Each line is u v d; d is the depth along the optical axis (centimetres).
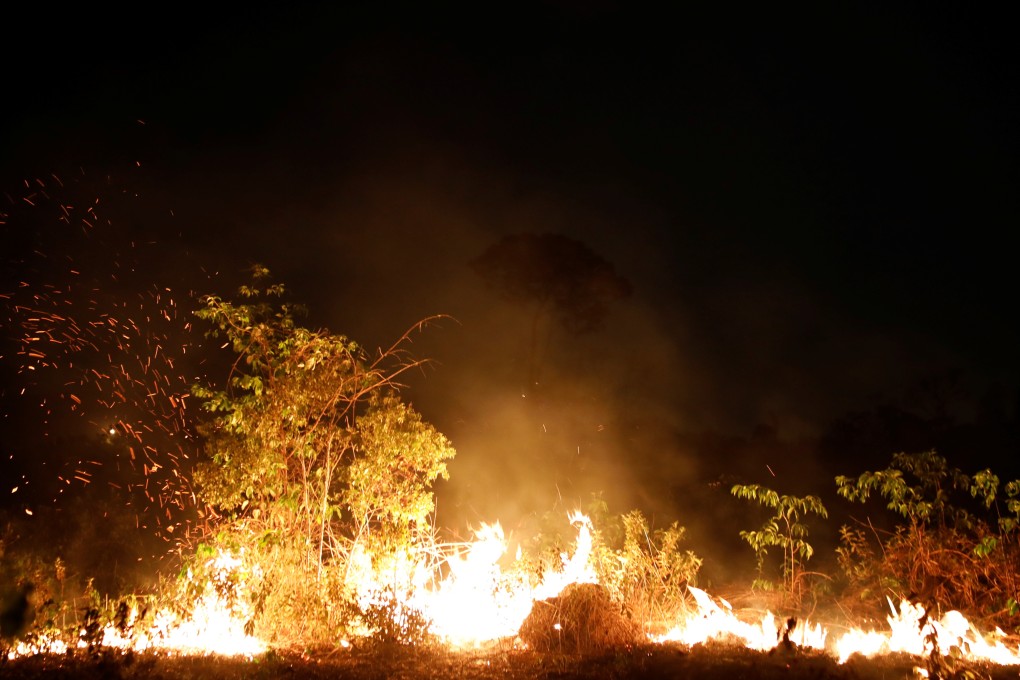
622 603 886
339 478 945
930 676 684
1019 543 991
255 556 852
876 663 728
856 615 948
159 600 853
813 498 1059
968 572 949
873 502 1455
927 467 1044
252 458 865
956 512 1034
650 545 1017
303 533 899
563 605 815
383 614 811
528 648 792
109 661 695
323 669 702
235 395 940
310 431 909
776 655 741
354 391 929
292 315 958
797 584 1032
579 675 693
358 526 955
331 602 830
